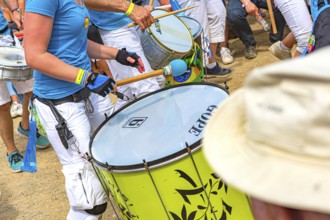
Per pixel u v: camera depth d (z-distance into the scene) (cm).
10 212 347
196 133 211
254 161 91
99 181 246
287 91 83
